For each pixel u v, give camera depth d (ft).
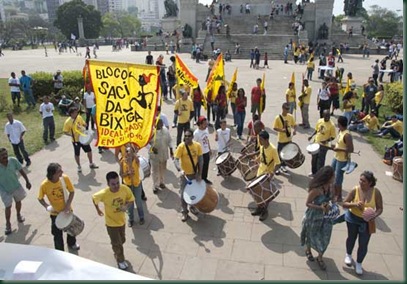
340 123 27.43
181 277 20.93
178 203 29.35
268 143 25.88
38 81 67.51
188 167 26.45
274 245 23.68
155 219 26.96
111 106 22.36
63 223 20.97
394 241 23.85
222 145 34.63
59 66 118.11
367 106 53.01
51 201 21.49
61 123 52.39
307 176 33.71
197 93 48.88
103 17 420.36
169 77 66.23
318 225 20.56
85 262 14.75
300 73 98.68
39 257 15.05
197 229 25.63
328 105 49.60
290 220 26.50
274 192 25.39
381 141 42.83
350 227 20.56
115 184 20.35
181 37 174.81
